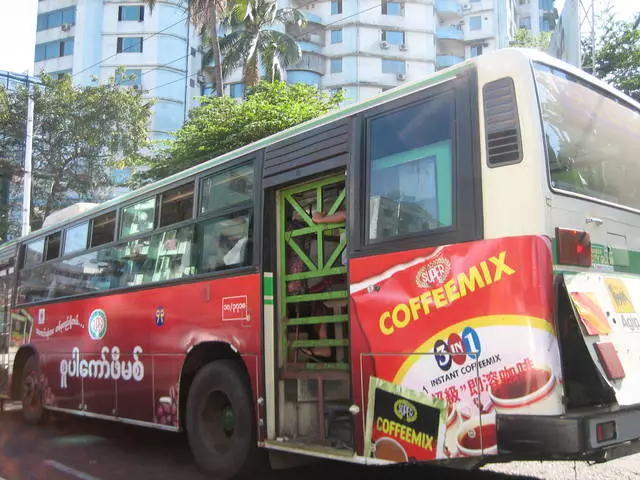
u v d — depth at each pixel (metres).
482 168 3.72
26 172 20.47
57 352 8.52
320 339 4.93
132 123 27.84
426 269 3.89
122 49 42.72
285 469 5.71
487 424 3.44
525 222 3.49
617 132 4.67
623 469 5.46
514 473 5.44
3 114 25.91
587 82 4.41
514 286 3.45
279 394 5.07
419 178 4.07
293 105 17.95
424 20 47.19
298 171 5.04
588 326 3.43
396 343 3.98
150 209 6.97
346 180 4.59
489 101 3.79
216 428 5.61
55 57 43.91
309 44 46.25
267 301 5.17
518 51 3.79
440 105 4.05
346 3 46.75
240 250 5.48
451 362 3.66
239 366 5.39
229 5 22.86
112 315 7.28
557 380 3.28
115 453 7.05
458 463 3.61
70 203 28.05
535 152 3.57
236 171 5.74
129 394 6.79
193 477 5.74
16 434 8.52
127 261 7.22
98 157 27.47
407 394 3.87
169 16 42.91
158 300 6.46
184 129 19.86
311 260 5.05
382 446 3.98
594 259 3.88
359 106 4.62
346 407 4.60
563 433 3.16
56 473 6.08
